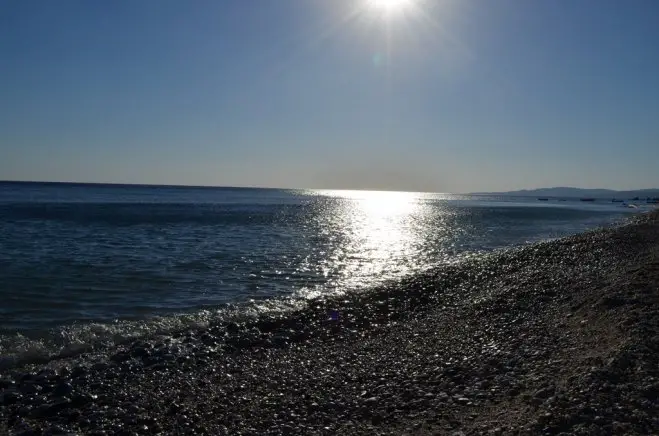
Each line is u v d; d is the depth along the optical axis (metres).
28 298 16.95
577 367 8.28
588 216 79.06
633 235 33.59
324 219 64.88
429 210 102.88
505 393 8.09
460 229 51.62
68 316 15.05
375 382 9.47
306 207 104.19
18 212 60.12
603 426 6.14
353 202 158.75
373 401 8.52
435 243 37.97
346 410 8.28
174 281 20.66
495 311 14.05
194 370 10.71
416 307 16.25
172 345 12.23
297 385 9.59
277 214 73.06
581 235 35.12
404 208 113.81
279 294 19.09
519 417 6.90
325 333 13.60
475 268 22.84
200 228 45.50
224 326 14.05
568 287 16.05
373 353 11.43
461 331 12.57
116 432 7.90
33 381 10.02
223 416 8.29
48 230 39.56
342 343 12.65
